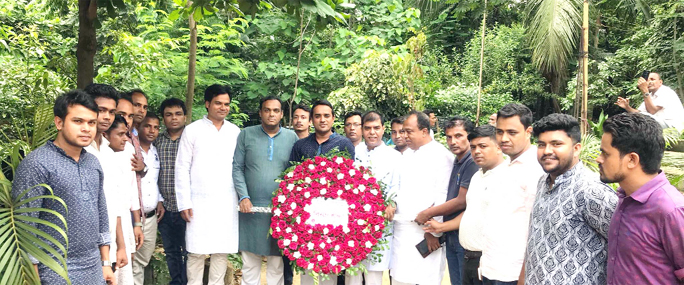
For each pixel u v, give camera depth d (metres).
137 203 3.98
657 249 1.87
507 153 2.92
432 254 3.96
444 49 14.73
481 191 3.26
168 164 4.46
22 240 2.53
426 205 3.94
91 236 2.87
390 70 8.70
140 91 4.37
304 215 3.78
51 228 2.70
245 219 4.20
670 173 5.45
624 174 1.94
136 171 4.06
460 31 14.78
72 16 7.25
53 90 5.56
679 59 9.59
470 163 3.67
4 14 6.40
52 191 2.65
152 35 7.62
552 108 13.76
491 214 2.96
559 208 2.27
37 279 2.53
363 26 10.16
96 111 2.78
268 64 9.13
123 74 6.27
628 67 11.70
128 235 3.69
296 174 3.89
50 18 7.29
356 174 3.88
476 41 13.45
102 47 6.97
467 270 3.37
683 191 5.06
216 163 4.18
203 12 3.99
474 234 3.28
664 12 9.83
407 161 4.09
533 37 10.76
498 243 2.90
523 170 2.86
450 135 3.79
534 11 11.46
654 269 1.88
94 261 2.89
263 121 4.18
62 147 2.79
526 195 2.83
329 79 9.60
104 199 3.08
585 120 7.44
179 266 4.55
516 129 2.86
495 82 12.90
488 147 3.21
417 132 4.01
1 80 5.38
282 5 3.33
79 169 2.84
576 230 2.22
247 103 9.84
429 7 12.79
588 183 2.23
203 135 4.18
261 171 4.12
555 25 9.98
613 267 2.01
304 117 4.45
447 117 11.64
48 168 2.68
